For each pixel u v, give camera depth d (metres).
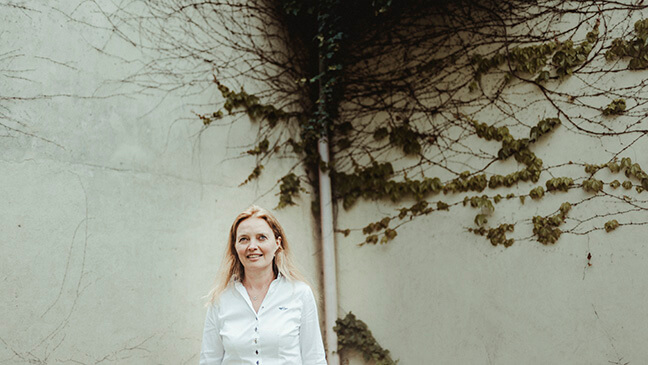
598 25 3.98
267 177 4.63
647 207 3.69
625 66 3.86
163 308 3.71
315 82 5.25
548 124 4.09
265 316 2.70
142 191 3.71
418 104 4.72
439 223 4.52
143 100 3.81
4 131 3.05
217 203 4.20
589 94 3.98
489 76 4.41
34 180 3.14
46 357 3.05
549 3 4.19
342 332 4.79
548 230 4.02
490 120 4.37
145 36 3.89
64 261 3.21
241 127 4.48
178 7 4.14
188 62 4.15
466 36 4.54
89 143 3.45
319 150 5.07
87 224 3.36
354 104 5.06
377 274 4.77
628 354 3.64
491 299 4.21
